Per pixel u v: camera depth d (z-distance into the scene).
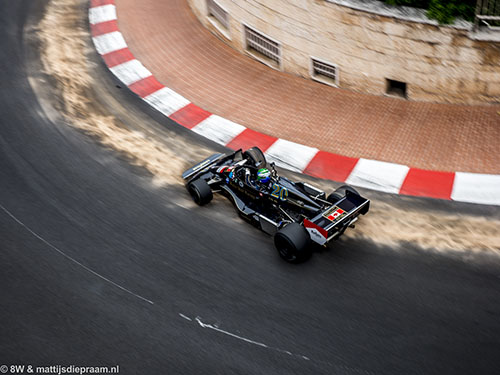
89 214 9.08
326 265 8.02
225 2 13.69
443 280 7.74
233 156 9.49
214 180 9.34
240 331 7.13
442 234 8.51
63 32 14.91
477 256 8.09
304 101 12.08
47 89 12.45
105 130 11.23
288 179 9.41
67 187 9.65
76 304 7.55
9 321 7.32
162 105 12.09
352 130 11.04
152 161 10.36
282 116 11.62
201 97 12.38
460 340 6.91
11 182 9.73
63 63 13.50
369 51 11.36
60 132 11.09
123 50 14.20
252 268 8.03
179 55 13.99
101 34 14.88
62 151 10.55
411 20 10.41
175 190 9.62
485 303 7.38
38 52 13.90
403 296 7.53
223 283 7.82
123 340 7.06
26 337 7.12
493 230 8.52
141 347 6.97
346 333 7.05
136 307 7.48
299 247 7.57
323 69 12.48
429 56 10.82
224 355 6.84
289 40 12.48
